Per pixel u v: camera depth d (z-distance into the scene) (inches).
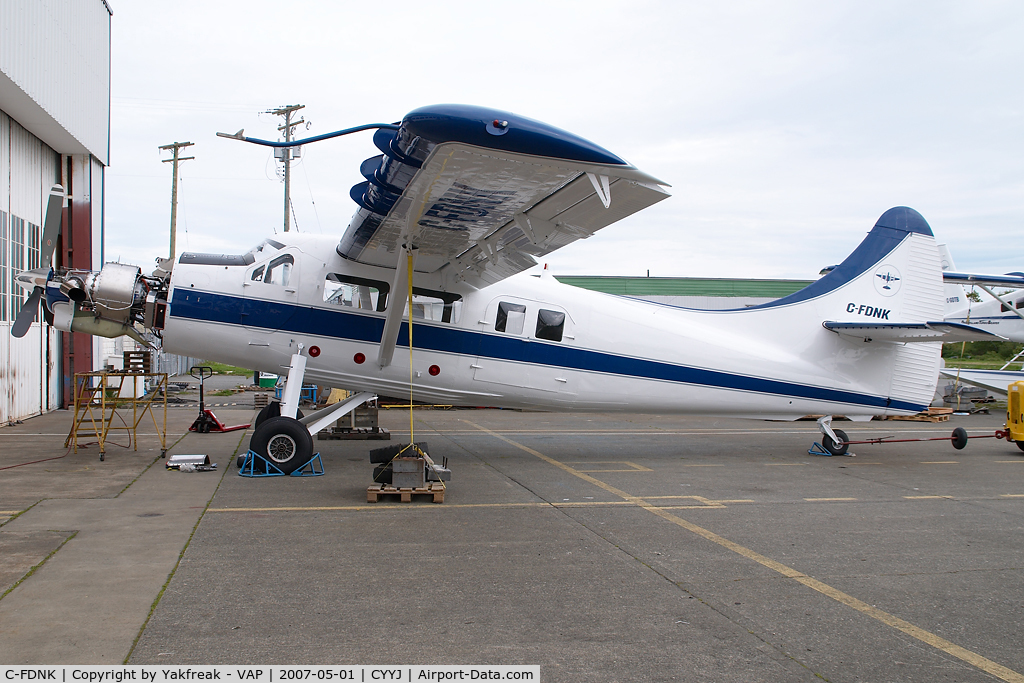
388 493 270.1
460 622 151.1
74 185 667.4
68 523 223.8
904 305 433.4
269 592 166.2
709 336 402.3
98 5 679.7
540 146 208.2
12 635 137.3
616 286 1165.7
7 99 490.3
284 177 1304.1
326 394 813.2
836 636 149.5
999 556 215.5
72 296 324.2
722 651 139.6
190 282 331.6
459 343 361.7
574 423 612.7
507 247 310.8
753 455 432.5
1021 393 452.1
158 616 149.0
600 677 126.4
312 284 342.3
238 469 331.0
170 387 919.0
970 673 132.8
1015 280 631.8
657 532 234.7
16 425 513.0
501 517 250.1
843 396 418.9
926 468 391.2
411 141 217.6
